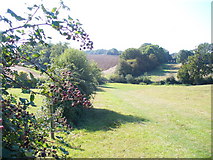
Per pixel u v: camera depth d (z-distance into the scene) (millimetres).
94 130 7465
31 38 1508
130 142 6375
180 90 24734
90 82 9773
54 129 1928
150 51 55062
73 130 7020
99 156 4977
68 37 1532
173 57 63406
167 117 10742
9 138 1512
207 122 9641
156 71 49844
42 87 1640
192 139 6938
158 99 18953
